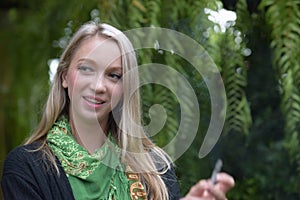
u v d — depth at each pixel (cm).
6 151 397
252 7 299
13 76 391
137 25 273
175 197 207
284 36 270
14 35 395
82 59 192
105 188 192
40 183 185
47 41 332
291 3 271
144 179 201
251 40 313
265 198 358
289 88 268
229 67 282
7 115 399
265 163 357
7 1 401
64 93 200
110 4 276
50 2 330
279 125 350
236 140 352
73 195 186
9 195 185
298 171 340
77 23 303
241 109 283
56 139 193
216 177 166
